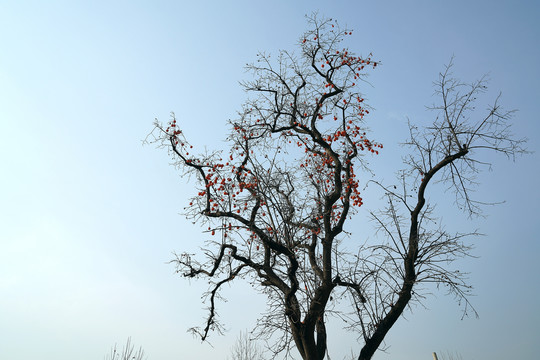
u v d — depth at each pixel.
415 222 10.16
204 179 10.06
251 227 9.51
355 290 9.73
